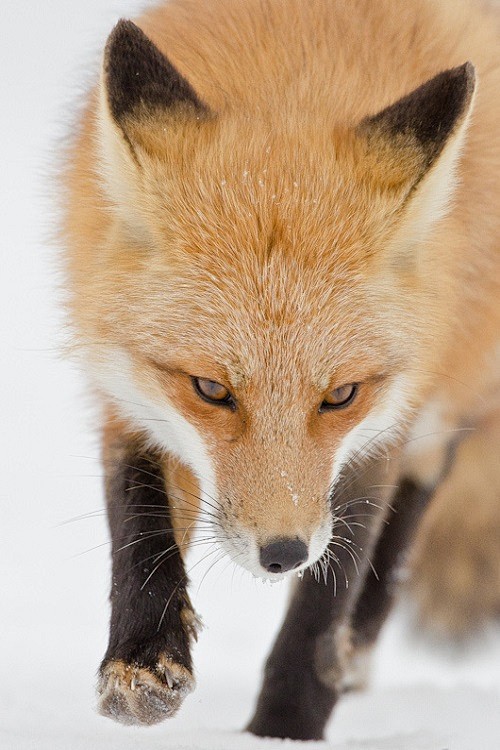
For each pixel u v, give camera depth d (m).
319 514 8.64
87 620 15.31
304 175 8.74
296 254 8.62
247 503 8.51
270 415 8.61
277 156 8.81
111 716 8.62
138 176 8.66
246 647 14.99
